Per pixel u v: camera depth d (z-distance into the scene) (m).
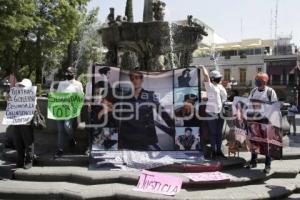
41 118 8.01
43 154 8.47
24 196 6.73
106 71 8.30
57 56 40.66
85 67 40.19
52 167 7.82
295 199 7.05
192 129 8.30
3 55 34.12
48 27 31.28
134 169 7.59
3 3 25.23
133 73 8.38
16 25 25.67
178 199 6.39
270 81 61.91
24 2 26.06
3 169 7.77
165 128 8.31
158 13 10.87
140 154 8.04
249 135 8.14
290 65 60.28
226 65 66.50
